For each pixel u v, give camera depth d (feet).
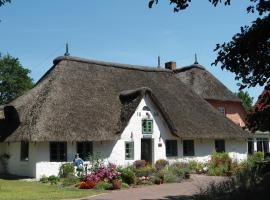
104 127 103.55
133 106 108.99
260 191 44.91
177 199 64.34
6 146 111.65
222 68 35.29
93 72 117.60
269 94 34.04
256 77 34.24
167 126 115.55
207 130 120.98
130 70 128.57
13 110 105.29
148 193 72.49
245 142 136.05
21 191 72.59
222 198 45.83
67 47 118.21
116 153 106.11
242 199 43.73
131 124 109.29
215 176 103.35
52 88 104.99
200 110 127.34
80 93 107.96
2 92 223.30
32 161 98.78
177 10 36.40
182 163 110.42
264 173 60.13
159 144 114.01
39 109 98.89
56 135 94.89
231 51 34.50
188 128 117.08
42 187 80.18
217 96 146.92
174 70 160.35
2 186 80.38
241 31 34.42
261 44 33.60
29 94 108.68
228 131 126.41
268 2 33.55
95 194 71.00
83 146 102.68
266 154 129.80
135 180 84.99
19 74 226.99
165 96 123.75
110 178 82.33
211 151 125.80
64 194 69.62
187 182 90.74
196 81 147.84
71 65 115.03
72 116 100.48
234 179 55.72
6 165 110.63
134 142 109.40
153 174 91.04
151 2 35.29
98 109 106.73
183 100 127.13
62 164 97.60
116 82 119.14
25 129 95.91
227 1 34.71
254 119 34.37
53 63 118.21
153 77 131.64
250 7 34.04
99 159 100.12
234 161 114.83
